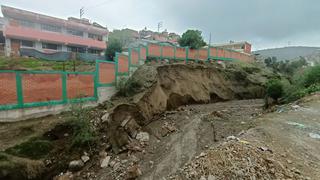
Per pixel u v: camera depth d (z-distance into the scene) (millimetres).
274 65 35906
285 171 4109
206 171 4289
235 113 14891
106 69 12195
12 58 14875
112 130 9055
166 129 11312
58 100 9461
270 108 14398
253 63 31953
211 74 21625
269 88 16312
